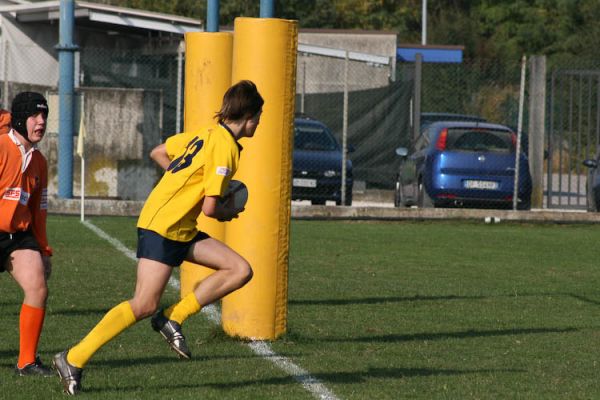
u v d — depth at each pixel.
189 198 19.67
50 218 62.12
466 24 185.62
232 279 20.14
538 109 72.94
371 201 80.00
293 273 42.03
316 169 70.50
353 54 91.56
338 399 20.52
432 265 45.84
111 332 19.91
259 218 26.48
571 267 46.72
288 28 26.06
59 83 65.75
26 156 21.45
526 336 29.30
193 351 25.50
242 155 26.36
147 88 80.38
